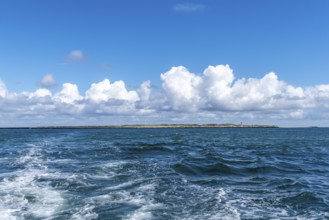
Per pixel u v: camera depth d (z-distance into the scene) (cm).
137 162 3036
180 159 3362
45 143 6169
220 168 2816
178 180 2219
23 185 1966
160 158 3441
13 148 4956
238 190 2011
